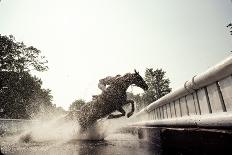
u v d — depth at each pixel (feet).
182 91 15.69
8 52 92.79
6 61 92.84
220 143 7.78
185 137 10.53
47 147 16.71
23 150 14.82
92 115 25.43
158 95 176.14
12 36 93.50
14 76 98.22
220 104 10.82
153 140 19.38
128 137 29.04
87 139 25.79
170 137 12.36
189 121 12.21
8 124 64.64
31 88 111.96
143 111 38.32
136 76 25.32
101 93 25.22
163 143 13.00
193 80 13.15
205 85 12.26
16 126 68.54
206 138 8.68
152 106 29.48
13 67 95.35
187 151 10.33
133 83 25.38
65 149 15.14
